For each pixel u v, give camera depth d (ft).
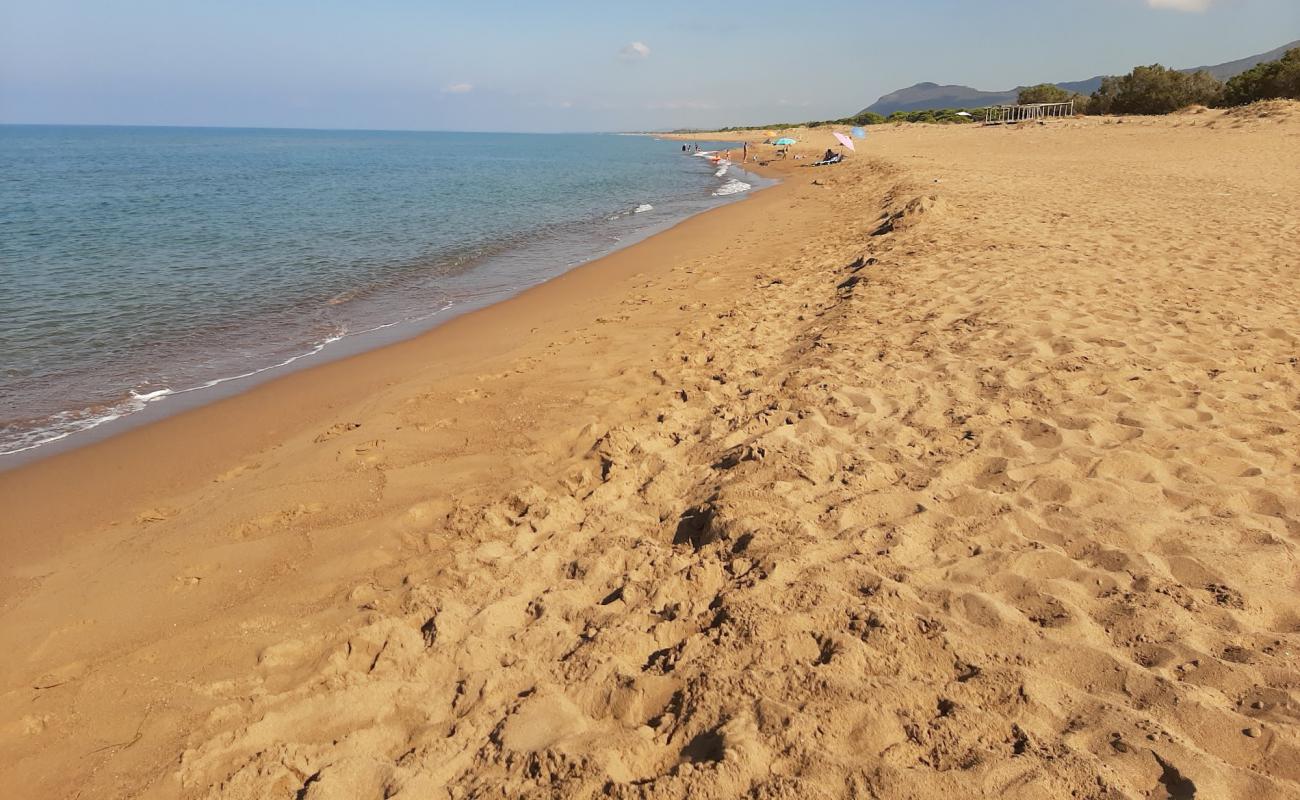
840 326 24.31
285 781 8.45
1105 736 7.92
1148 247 33.09
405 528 14.24
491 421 19.31
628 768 8.09
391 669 10.27
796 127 329.52
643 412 19.30
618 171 140.97
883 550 11.67
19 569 13.98
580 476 16.01
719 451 16.15
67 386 24.32
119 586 12.92
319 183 107.45
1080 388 17.62
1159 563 10.84
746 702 8.66
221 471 18.20
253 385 24.29
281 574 12.99
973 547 11.69
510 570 12.41
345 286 38.96
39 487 17.47
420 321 32.19
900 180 68.23
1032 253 32.60
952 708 8.41
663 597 11.21
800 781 7.53
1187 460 13.91
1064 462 13.89
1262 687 8.41
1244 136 92.48
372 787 8.20
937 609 10.19
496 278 41.06
